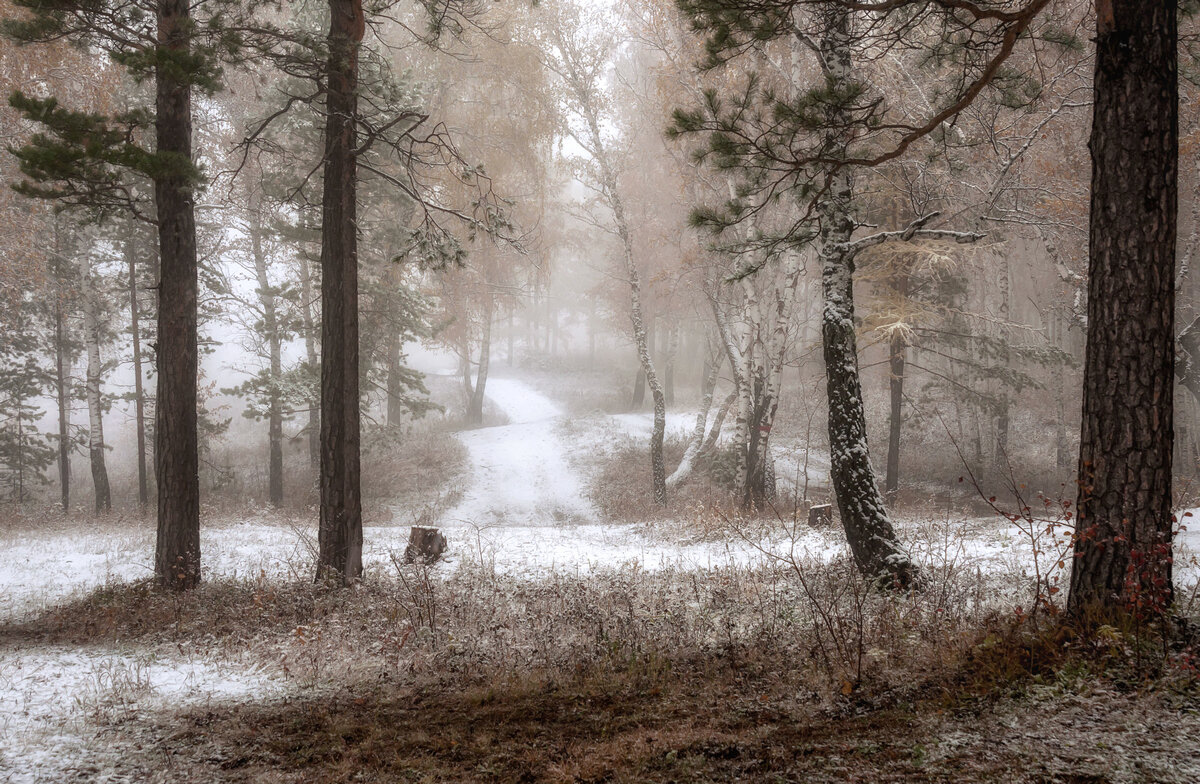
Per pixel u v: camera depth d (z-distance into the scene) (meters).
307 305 24.86
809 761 3.93
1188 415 22.80
